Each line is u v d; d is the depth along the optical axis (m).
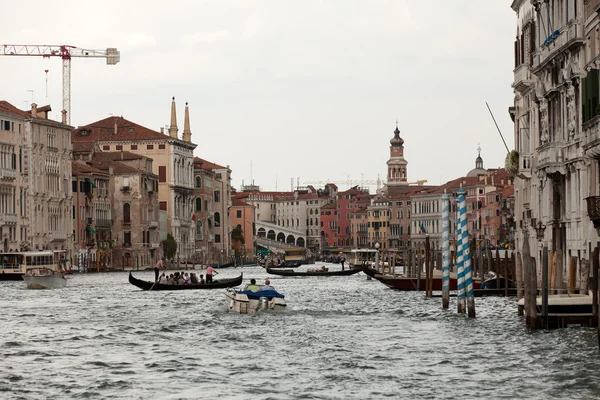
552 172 80.94
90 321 74.00
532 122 94.69
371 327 67.56
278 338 62.09
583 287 70.50
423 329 65.31
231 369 50.16
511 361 50.69
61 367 51.19
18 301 95.38
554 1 81.44
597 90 66.69
